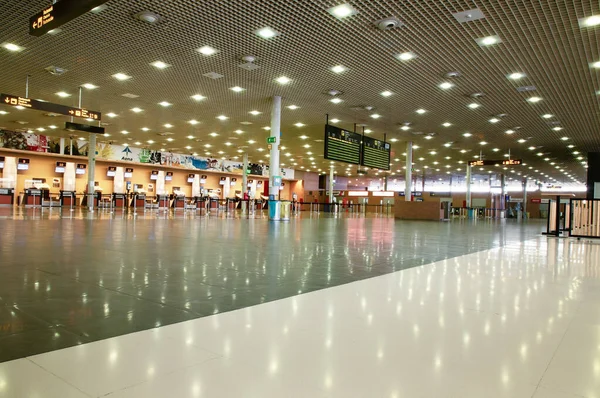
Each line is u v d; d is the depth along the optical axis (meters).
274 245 5.89
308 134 17.08
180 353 1.71
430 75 8.59
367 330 2.09
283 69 8.63
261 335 1.97
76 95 11.11
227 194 29.56
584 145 16.61
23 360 1.60
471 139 16.20
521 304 2.72
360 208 37.09
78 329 1.98
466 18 6.02
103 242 5.52
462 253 5.62
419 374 1.56
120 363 1.59
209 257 4.47
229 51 7.67
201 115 13.66
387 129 14.70
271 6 5.91
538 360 1.73
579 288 3.32
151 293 2.75
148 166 25.22
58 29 6.80
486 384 1.49
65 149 21.48
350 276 3.60
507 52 7.18
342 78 9.07
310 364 1.63
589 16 5.75
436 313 2.44
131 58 8.15
